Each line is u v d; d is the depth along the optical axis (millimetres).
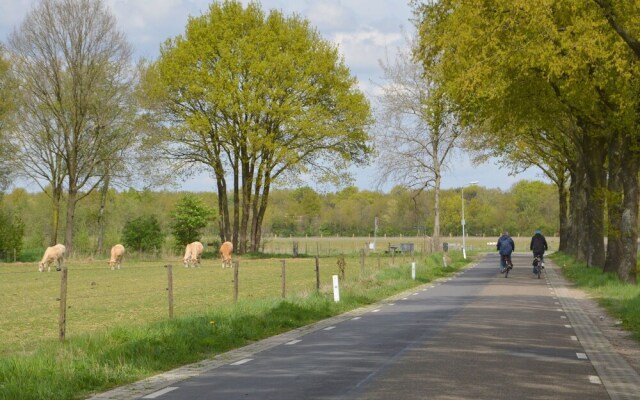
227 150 64812
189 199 70125
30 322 20594
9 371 11453
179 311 22750
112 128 59906
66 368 11781
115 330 15367
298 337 16859
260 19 64125
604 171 41156
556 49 24594
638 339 16062
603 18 24359
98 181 61438
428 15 32094
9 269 48875
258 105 60719
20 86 57719
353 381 11086
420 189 61656
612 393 10180
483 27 24812
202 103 63062
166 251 66562
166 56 63031
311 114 62750
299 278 40031
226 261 52281
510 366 12414
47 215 79938
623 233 33188
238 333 16703
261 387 10781
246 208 66875
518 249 103438
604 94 29047
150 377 12039
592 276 35219
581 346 14914
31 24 57312
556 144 50656
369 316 21422
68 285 35562
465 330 17516
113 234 71875
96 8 58000
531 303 25203
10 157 58375
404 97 59344
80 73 57594
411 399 9711
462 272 47750
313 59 63781
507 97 30141
